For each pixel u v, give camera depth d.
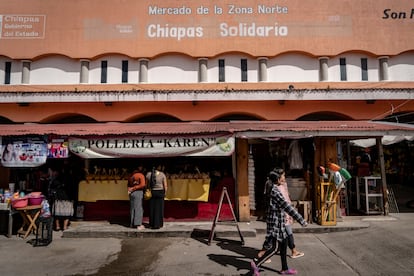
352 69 13.94
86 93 12.75
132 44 13.87
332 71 13.94
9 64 14.16
